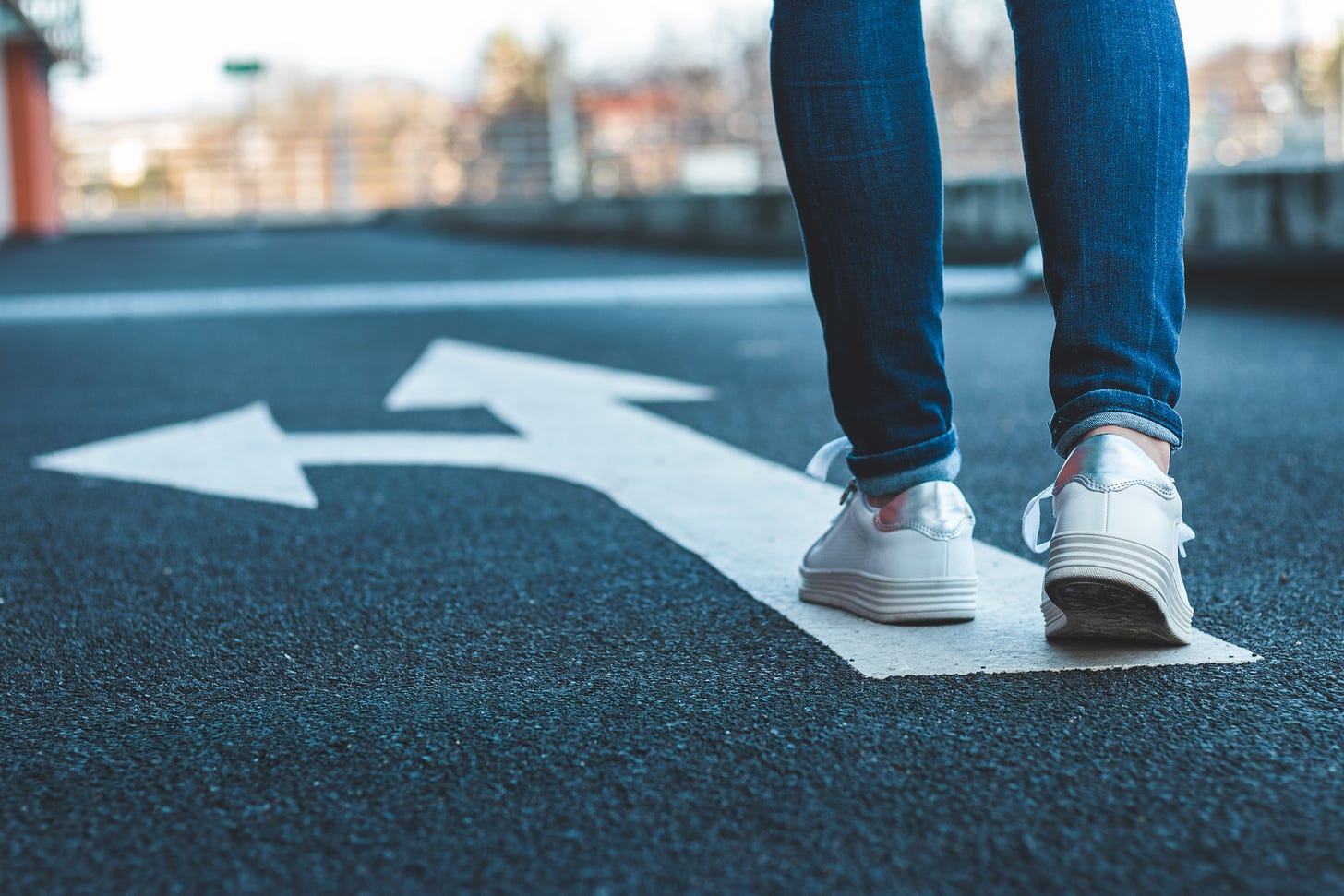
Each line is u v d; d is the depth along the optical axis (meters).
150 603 2.07
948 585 1.79
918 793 1.22
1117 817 1.16
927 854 1.09
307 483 3.13
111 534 2.61
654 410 4.21
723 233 15.73
